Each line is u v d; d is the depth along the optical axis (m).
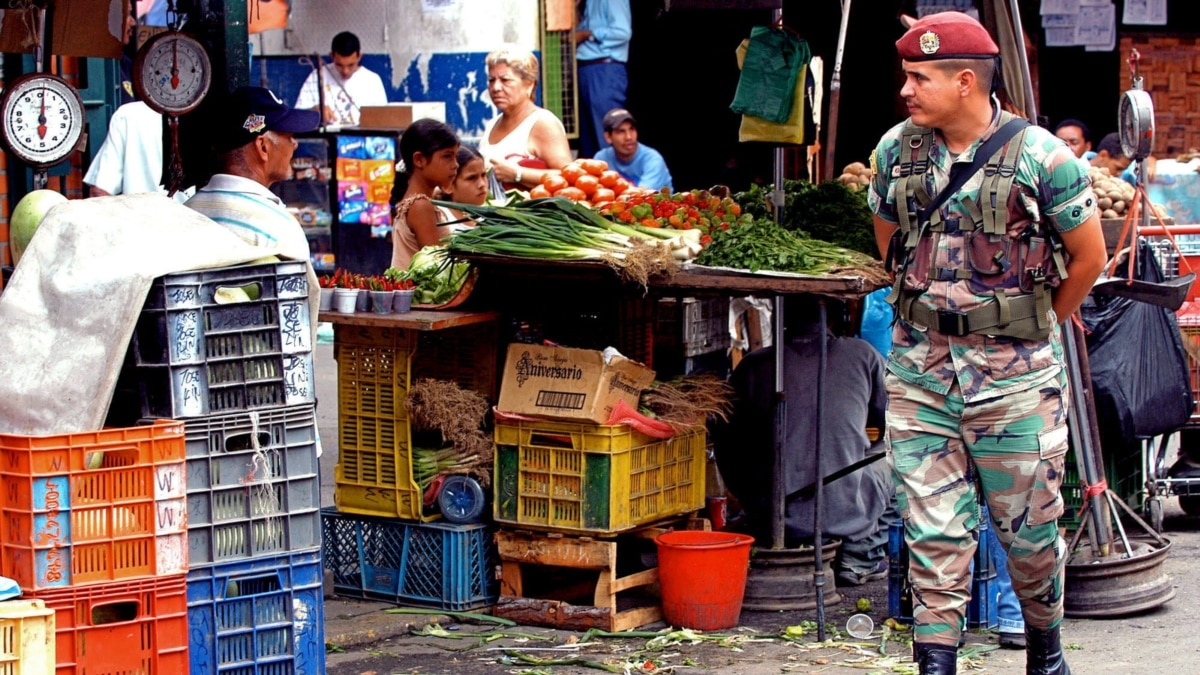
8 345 4.38
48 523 4.11
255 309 4.49
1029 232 4.55
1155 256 7.29
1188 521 8.10
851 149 12.12
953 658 4.70
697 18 12.95
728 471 6.98
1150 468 7.87
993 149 4.54
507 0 12.43
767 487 6.76
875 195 4.86
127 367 4.48
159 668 4.27
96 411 4.27
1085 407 6.37
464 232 6.36
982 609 6.01
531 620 6.24
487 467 6.47
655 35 13.05
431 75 12.60
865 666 5.57
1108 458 7.34
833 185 6.77
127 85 10.66
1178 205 9.99
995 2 6.98
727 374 8.01
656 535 6.43
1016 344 4.59
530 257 6.14
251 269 4.47
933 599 4.71
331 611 6.37
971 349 4.60
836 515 6.80
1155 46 14.45
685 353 7.29
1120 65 14.44
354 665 5.72
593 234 6.20
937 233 4.63
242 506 4.52
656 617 6.31
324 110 12.45
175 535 4.29
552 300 6.77
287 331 4.55
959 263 4.59
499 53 9.48
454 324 6.29
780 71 6.61
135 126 9.40
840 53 7.16
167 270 4.31
